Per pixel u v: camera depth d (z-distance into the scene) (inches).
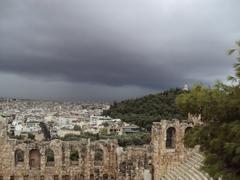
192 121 3125.0
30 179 3070.9
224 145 1075.9
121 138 5831.7
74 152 3663.9
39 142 3110.2
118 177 3149.6
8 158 3034.0
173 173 3011.8
